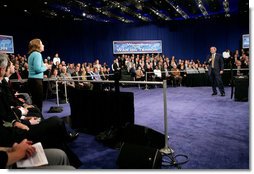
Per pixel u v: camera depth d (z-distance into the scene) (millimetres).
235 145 3023
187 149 2949
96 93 3580
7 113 2180
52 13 13023
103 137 3254
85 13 13828
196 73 11078
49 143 2148
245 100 6211
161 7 13258
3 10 11719
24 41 12789
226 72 10461
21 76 8227
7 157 1347
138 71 11680
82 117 3799
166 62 13453
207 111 5145
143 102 6930
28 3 10984
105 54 15898
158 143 2740
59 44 14406
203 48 16016
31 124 2508
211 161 2572
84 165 2582
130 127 2809
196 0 12352
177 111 5312
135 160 2207
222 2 13000
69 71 9938
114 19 16219
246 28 14891
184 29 16234
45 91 8188
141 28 16328
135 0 11750
